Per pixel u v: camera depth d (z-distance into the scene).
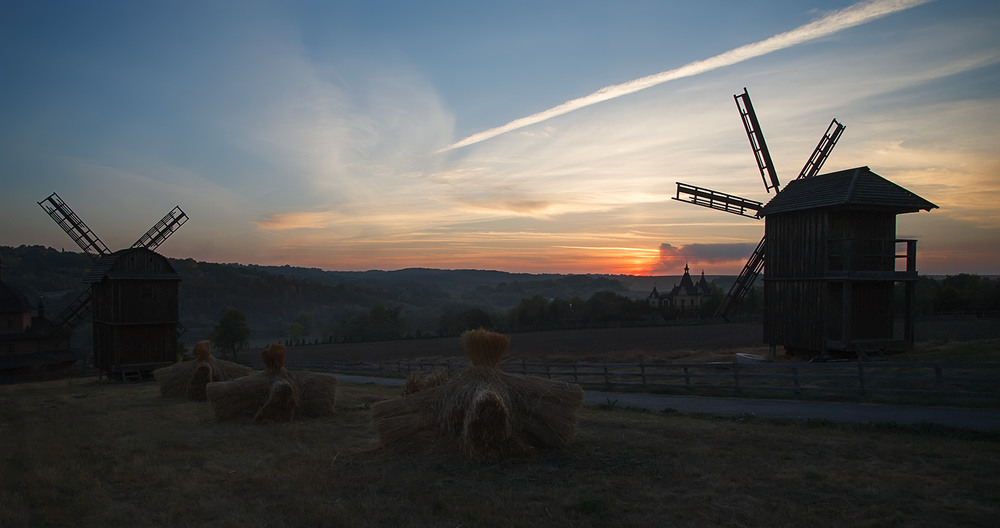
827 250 23.59
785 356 26.55
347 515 6.91
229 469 9.48
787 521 6.24
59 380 37.53
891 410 13.05
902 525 6.02
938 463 8.27
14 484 8.68
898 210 24.03
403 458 9.47
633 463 8.73
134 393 22.80
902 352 23.72
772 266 26.52
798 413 13.31
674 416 13.96
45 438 12.37
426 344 70.81
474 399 9.12
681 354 35.69
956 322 51.03
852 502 6.77
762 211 26.70
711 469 8.33
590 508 6.79
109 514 7.21
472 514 6.79
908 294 24.31
